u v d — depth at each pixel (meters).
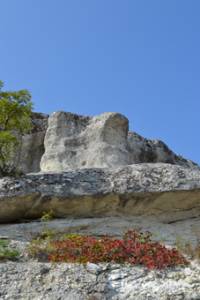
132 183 14.80
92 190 14.71
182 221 14.98
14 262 12.81
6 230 14.47
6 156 16.31
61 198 14.63
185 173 15.05
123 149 17.61
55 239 14.14
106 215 15.02
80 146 17.78
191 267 12.66
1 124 16.58
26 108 16.69
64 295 11.78
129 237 13.61
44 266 12.49
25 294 11.86
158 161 19.14
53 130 18.14
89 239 13.52
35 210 14.90
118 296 11.83
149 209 14.99
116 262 12.74
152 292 11.91
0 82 16.77
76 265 12.52
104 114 18.08
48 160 17.59
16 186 14.66
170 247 13.77
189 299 11.77
